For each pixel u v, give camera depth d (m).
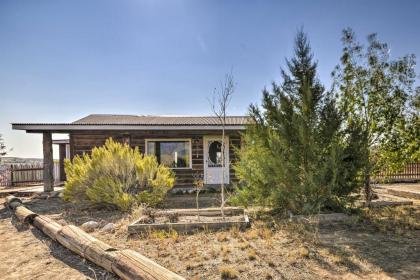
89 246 4.41
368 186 8.62
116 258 3.80
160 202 9.58
